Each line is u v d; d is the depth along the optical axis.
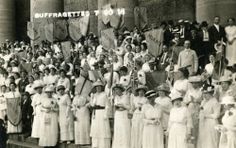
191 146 12.80
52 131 17.44
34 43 27.20
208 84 13.44
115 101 14.63
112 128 16.00
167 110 13.70
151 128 13.44
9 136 19.80
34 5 28.28
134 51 18.44
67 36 25.17
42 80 19.56
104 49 20.56
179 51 16.72
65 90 17.52
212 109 12.56
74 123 16.78
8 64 23.92
